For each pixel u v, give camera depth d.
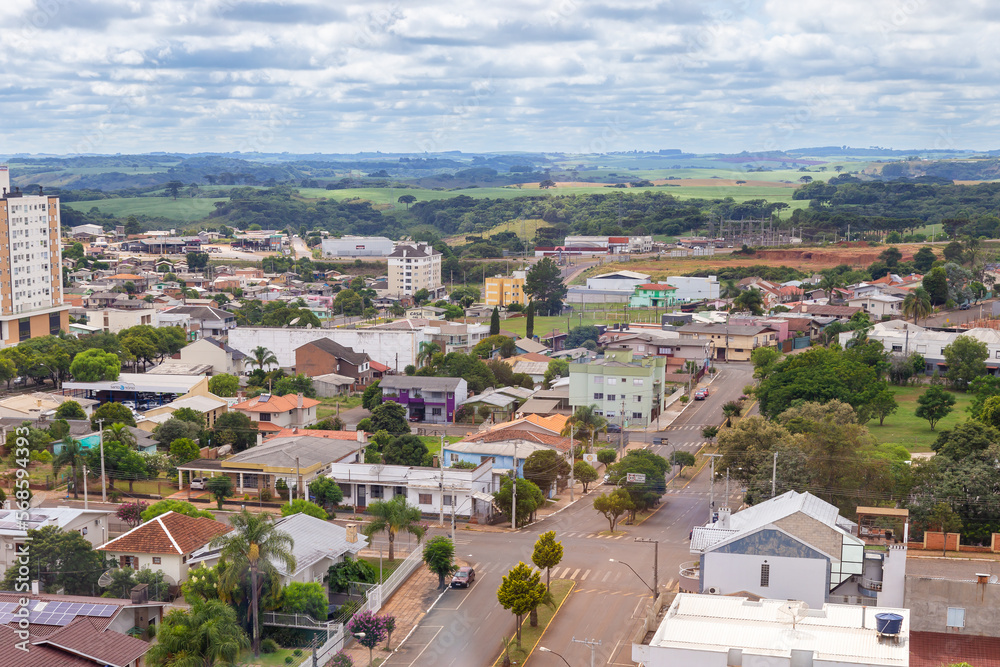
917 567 72.69
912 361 186.38
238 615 74.50
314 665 68.00
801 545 72.62
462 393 168.25
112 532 99.94
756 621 61.69
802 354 166.88
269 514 108.75
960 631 66.12
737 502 117.62
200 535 88.00
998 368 183.25
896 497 98.69
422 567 96.25
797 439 108.75
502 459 123.69
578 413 145.75
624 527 109.06
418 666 73.25
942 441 114.19
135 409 164.00
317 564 85.00
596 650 76.25
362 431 135.25
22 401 147.25
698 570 83.56
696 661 56.75
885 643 58.06
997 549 86.88
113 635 65.62
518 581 76.94
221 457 133.38
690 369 194.62
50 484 118.50
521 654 75.38
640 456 117.25
